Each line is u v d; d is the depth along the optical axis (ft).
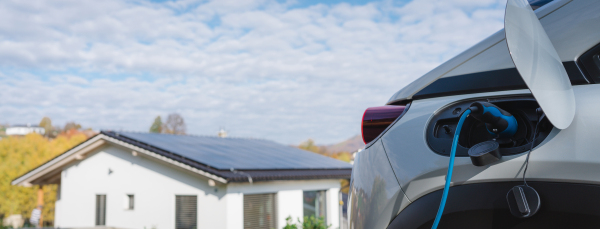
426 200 2.97
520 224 2.58
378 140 3.57
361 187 3.48
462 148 2.94
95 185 55.88
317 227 34.14
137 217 51.13
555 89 2.56
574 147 2.55
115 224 53.11
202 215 45.52
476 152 2.71
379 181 3.29
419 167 3.06
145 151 49.21
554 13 3.23
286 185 50.70
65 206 58.39
